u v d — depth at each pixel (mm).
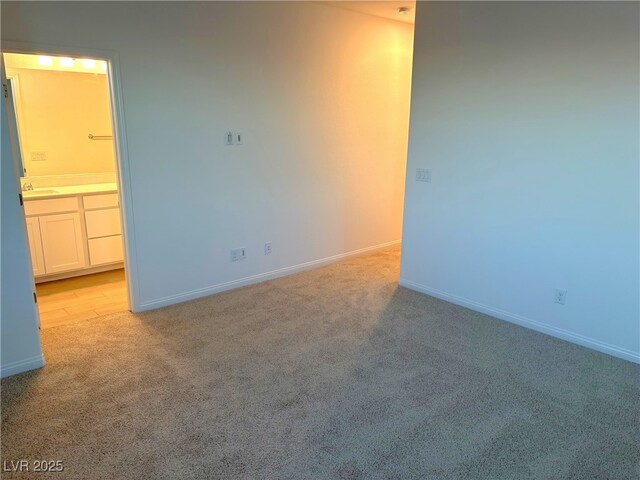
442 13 3377
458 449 2037
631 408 2354
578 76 2777
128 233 3316
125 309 3582
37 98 4309
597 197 2828
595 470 1922
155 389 2473
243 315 3465
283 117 4004
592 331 2988
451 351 2938
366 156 4812
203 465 1926
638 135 2611
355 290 4039
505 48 3074
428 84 3586
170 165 3412
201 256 3756
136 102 3152
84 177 4684
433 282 3893
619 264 2809
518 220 3232
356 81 4492
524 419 2252
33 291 2607
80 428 2145
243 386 2512
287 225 4297
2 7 2564
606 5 2600
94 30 2896
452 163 3553
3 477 1842
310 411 2297
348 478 1864
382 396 2434
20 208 2477
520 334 3199
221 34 3467
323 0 3895
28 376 2580
